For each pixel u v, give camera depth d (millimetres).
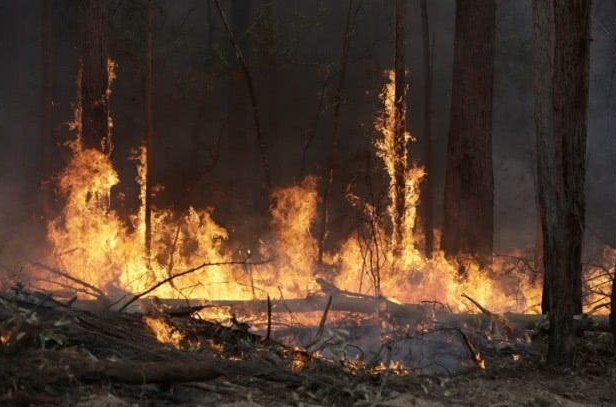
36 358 6562
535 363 9086
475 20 17766
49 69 24688
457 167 17719
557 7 9117
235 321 8680
